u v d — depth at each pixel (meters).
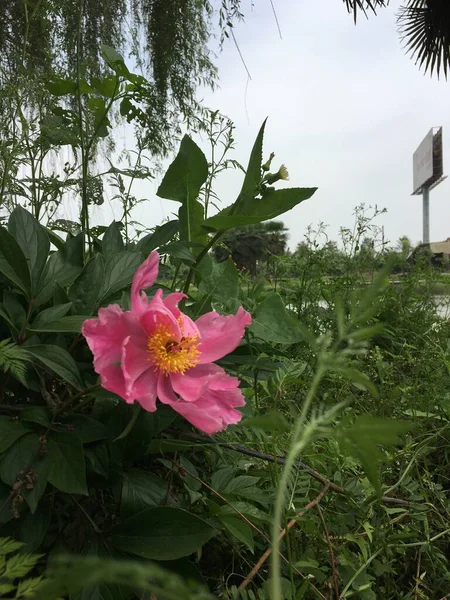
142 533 0.84
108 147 2.47
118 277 1.13
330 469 1.17
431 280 2.82
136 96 1.68
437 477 1.47
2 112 1.60
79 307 1.08
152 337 0.81
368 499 1.10
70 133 1.64
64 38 2.17
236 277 1.37
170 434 1.06
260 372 1.27
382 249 2.82
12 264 1.02
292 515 0.97
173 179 1.33
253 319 1.26
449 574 1.07
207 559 1.08
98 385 0.86
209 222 1.21
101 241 1.34
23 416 0.86
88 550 0.84
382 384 1.51
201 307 1.25
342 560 1.00
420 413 1.48
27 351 0.86
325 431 0.37
